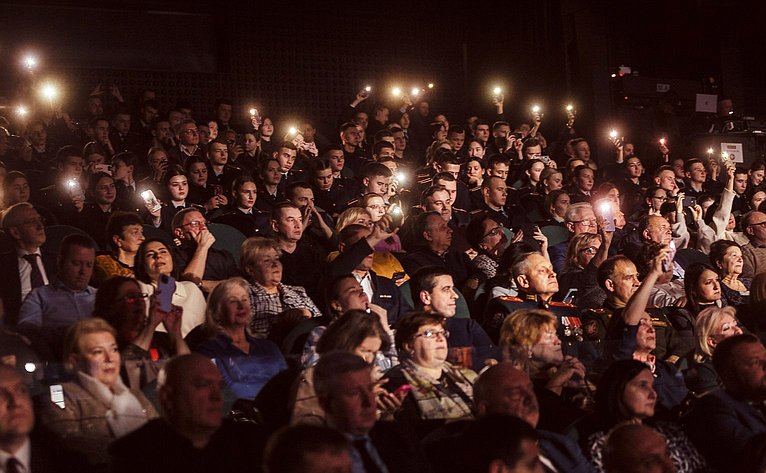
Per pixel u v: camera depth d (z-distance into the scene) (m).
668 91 13.52
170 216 7.86
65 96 12.44
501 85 14.20
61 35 12.48
